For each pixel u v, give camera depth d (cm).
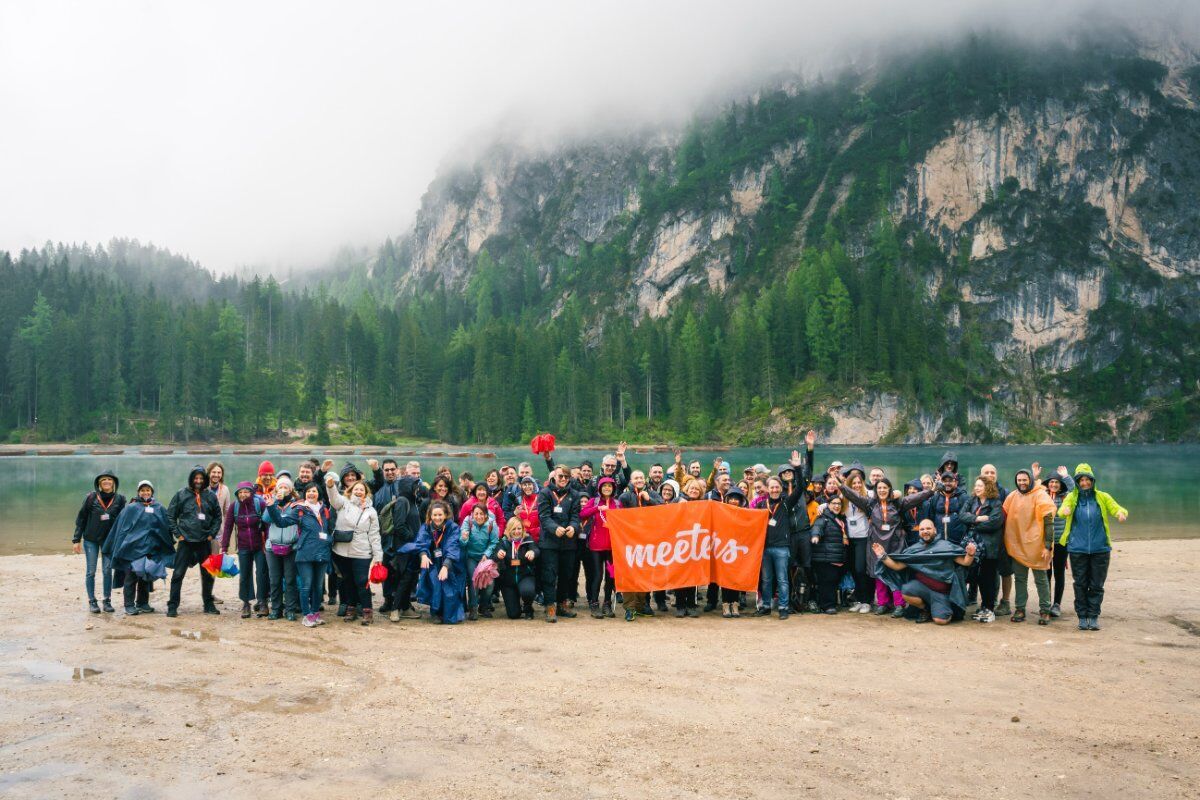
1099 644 1139
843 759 691
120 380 13112
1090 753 707
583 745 725
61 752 707
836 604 1403
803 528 1405
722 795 616
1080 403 18450
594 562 1380
